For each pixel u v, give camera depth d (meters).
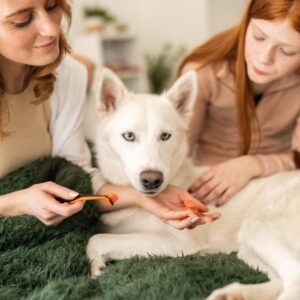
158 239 1.61
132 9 6.37
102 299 1.12
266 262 1.43
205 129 2.46
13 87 1.61
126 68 5.52
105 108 1.88
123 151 1.75
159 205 1.56
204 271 1.26
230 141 2.37
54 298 1.13
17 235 1.41
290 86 2.15
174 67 6.24
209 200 1.82
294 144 2.13
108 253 1.54
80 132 1.89
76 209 1.34
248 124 2.14
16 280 1.31
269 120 2.25
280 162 1.97
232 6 5.44
